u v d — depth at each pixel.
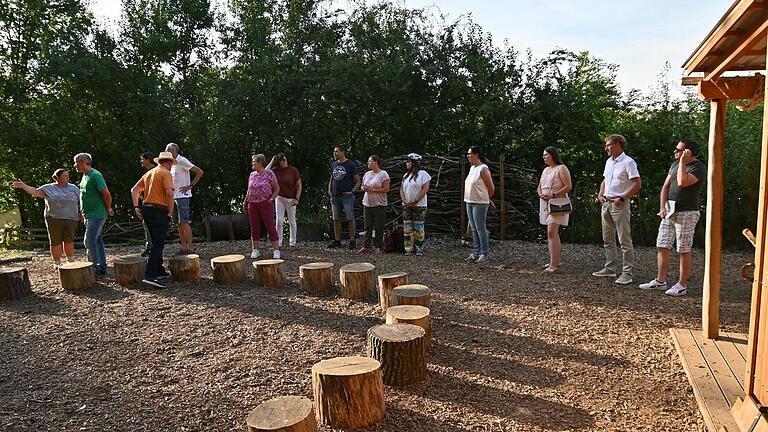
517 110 11.48
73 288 6.36
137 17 13.44
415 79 12.01
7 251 10.92
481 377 3.62
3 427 3.07
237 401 3.36
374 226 9.57
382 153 12.96
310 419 2.59
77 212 7.57
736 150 8.98
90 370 3.92
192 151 12.50
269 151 12.29
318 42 12.99
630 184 6.04
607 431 2.88
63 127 12.04
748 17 2.72
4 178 13.74
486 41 12.40
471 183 7.65
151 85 12.88
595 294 5.74
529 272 7.07
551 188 6.82
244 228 11.15
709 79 3.69
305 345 4.34
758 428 2.43
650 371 3.67
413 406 3.19
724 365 3.51
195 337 4.61
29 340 4.62
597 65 12.53
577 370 3.72
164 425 3.06
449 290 6.10
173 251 9.59
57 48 12.17
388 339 3.48
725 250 8.83
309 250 9.09
